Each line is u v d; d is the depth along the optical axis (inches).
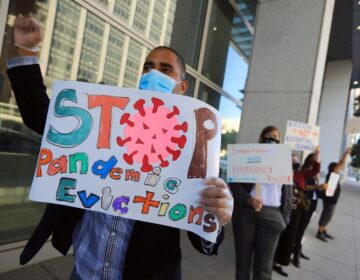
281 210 109.0
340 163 211.6
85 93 45.9
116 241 45.5
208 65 243.0
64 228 52.6
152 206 42.7
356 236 254.2
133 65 167.3
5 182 116.6
